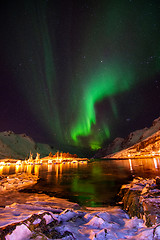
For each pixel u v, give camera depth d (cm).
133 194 511
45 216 270
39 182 1024
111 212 421
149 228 262
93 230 262
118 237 240
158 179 654
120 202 561
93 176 1266
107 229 253
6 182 934
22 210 369
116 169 1748
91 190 783
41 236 218
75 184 952
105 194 695
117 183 942
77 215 347
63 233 235
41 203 522
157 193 457
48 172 1641
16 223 233
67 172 1612
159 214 303
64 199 617
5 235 207
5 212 347
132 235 257
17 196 654
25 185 928
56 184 957
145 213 322
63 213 333
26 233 222
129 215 402
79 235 242
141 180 796
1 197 629
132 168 1720
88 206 524
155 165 1895
